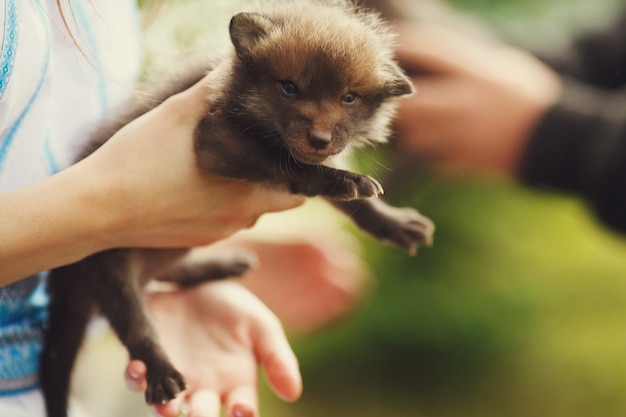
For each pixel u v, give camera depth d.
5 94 1.35
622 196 1.72
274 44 1.44
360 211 1.52
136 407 1.53
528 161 1.73
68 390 1.46
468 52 1.73
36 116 1.39
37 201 1.36
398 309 2.59
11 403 1.41
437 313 2.60
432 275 2.60
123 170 1.38
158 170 1.39
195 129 1.41
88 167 1.38
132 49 1.48
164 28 1.55
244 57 1.45
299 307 1.81
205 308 1.50
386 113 1.49
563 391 2.60
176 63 1.52
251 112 1.43
